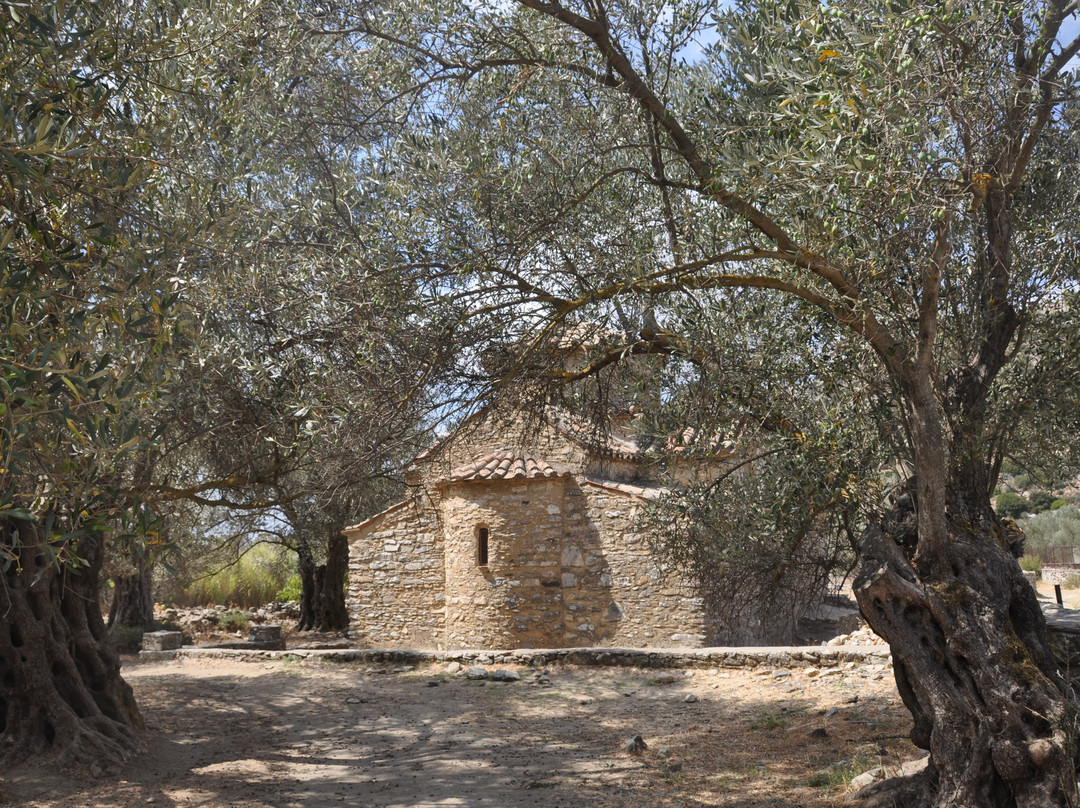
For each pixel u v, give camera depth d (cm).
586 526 1844
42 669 871
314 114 678
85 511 418
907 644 559
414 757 944
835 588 812
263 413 696
